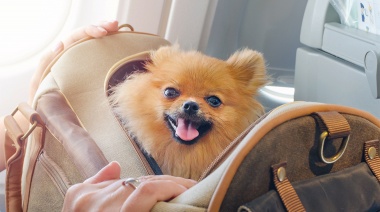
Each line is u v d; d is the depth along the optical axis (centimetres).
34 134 72
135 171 59
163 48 66
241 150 40
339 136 42
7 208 72
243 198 40
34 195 70
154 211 42
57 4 110
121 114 65
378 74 66
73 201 49
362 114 46
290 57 106
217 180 41
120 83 68
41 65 86
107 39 79
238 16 106
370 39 69
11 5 109
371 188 45
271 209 39
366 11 74
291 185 41
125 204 43
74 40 83
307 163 43
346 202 43
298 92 89
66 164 67
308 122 42
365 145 46
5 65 110
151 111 60
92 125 68
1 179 113
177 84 60
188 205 41
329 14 80
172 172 60
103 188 49
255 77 63
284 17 101
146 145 61
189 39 103
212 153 59
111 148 63
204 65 61
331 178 43
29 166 72
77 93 72
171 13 102
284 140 41
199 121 58
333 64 79
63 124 68
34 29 111
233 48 110
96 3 108
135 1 103
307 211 40
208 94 59
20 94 111
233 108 60
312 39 83
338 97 78
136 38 81
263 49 105
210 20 102
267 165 40
